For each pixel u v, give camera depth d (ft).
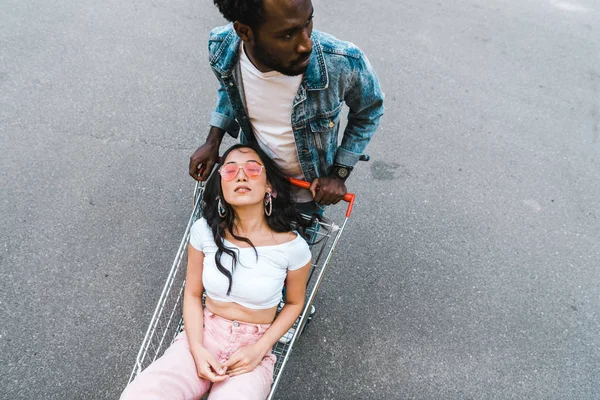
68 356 10.12
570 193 13.69
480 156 14.23
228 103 7.95
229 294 7.96
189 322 8.07
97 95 14.32
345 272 11.77
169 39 16.01
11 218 11.82
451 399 10.30
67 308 10.70
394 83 15.70
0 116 13.56
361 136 7.77
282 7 5.32
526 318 11.43
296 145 7.52
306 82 6.68
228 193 7.66
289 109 7.06
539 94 16.03
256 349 7.77
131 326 10.61
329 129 7.41
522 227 12.89
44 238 11.59
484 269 12.10
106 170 12.85
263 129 7.52
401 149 14.14
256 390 7.53
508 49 17.30
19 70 14.67
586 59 17.35
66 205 12.16
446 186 13.48
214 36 6.88
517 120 15.23
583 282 12.08
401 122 14.75
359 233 12.41
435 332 11.08
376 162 13.78
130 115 13.98
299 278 8.25
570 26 18.54
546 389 10.54
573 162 14.39
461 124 14.92
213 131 8.21
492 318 11.37
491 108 15.44
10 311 10.53
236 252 7.98
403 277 11.82
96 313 10.70
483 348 10.94
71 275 11.14
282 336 8.43
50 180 12.53
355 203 12.91
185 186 12.82
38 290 10.87
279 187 8.11
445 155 14.14
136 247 11.70
